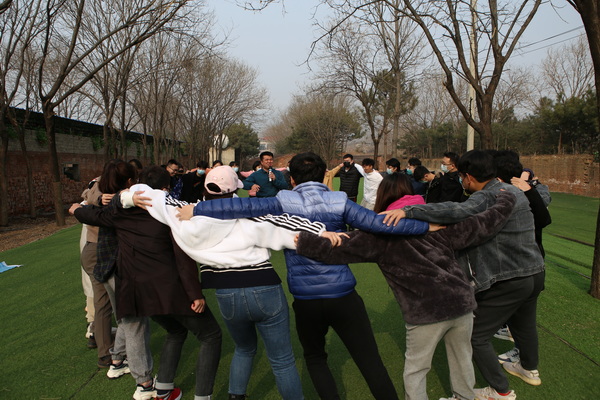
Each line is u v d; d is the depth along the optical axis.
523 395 2.98
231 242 2.43
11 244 9.51
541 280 2.75
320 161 2.66
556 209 13.22
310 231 2.36
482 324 2.74
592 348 3.63
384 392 2.41
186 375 3.38
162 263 2.65
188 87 22.17
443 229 2.45
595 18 4.58
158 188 2.99
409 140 41.06
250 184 7.23
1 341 4.14
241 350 2.72
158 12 10.72
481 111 6.30
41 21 11.26
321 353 2.59
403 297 2.38
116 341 3.32
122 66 14.71
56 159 11.95
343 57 15.29
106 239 3.05
